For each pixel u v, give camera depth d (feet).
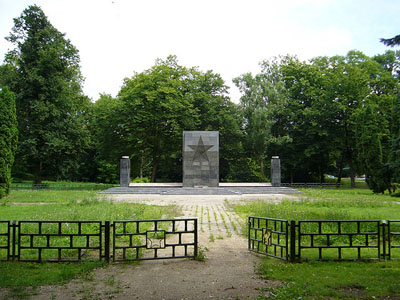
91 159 160.56
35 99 100.89
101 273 19.48
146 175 155.22
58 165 107.24
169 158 132.57
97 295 15.97
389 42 27.32
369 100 109.29
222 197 72.79
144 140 112.06
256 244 27.58
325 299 15.15
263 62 132.26
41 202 59.67
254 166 139.13
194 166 95.25
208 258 23.11
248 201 61.82
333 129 118.83
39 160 102.22
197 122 115.65
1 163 69.36
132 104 103.30
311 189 96.94
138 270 20.13
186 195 79.00
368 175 86.89
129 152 114.21
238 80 124.06
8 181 70.74
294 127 120.88
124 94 111.34
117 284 17.56
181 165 137.08
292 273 19.02
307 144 121.60
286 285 17.06
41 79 97.60
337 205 52.03
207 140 95.71
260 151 118.62
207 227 35.27
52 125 101.19
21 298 15.47
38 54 99.96
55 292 16.31
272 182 96.48
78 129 107.14
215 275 19.17
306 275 18.56
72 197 68.18
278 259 22.54
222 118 118.52
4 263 20.94
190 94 115.55
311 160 126.11
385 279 17.76
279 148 126.00
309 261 21.56
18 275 18.48
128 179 94.12
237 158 129.80
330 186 115.03
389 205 52.75
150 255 23.77
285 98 123.13
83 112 143.02
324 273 18.93
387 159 83.82
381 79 112.16
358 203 54.03
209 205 56.08
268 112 115.65
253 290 16.63
